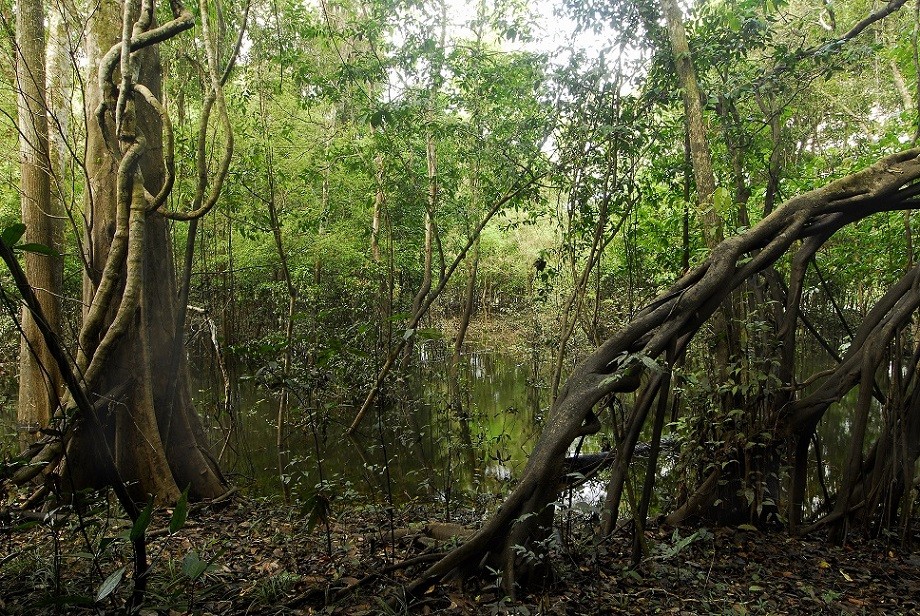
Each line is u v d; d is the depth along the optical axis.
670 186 7.10
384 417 9.51
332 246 13.30
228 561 4.01
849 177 4.50
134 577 2.70
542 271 8.05
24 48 6.96
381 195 10.12
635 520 3.88
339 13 11.53
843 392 4.88
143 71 5.78
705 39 5.94
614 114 6.53
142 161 5.74
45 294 7.06
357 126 9.70
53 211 7.29
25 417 7.00
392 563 3.77
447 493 5.54
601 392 3.68
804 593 3.81
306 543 4.32
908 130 8.63
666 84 6.16
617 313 9.86
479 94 8.62
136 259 4.96
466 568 3.47
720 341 5.04
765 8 6.02
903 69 9.73
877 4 9.58
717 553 4.46
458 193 11.99
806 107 8.50
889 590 3.94
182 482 5.89
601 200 7.16
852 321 17.16
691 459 5.31
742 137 6.43
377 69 8.42
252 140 9.70
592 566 3.94
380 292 12.94
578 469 6.22
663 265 7.68
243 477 7.18
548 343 11.48
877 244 9.47
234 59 5.75
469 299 12.29
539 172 7.82
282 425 7.56
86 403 2.29
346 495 4.68
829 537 4.91
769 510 5.07
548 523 3.55
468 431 7.95
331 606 3.14
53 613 2.90
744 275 4.12
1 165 11.01
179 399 5.98
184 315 5.93
